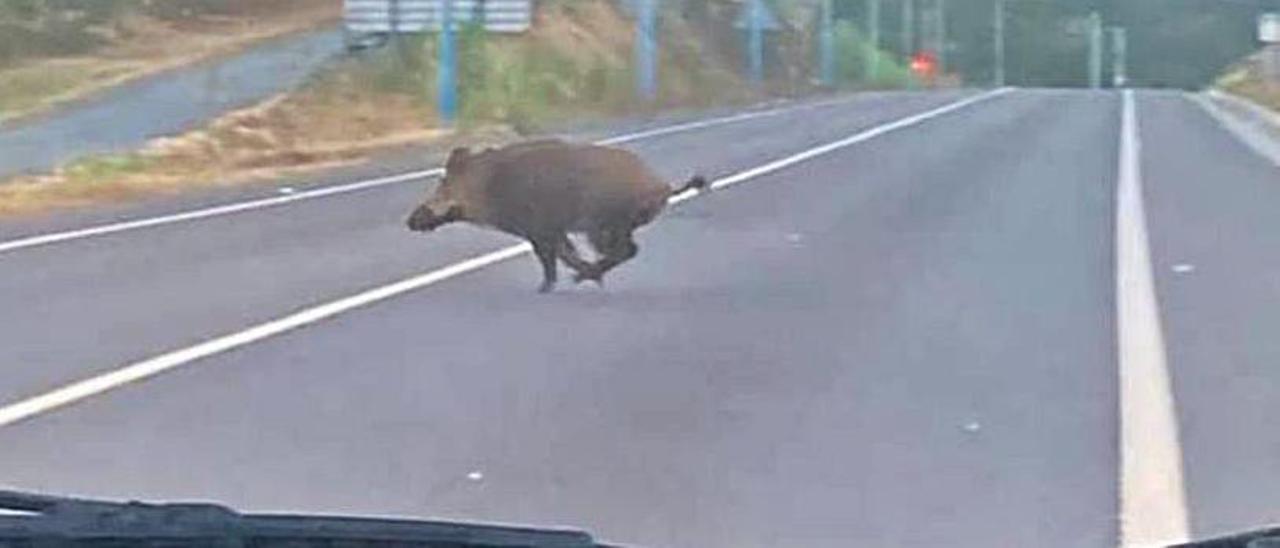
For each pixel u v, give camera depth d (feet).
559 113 215.92
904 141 171.83
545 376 47.42
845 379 47.26
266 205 104.32
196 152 147.54
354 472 36.42
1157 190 115.96
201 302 62.28
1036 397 44.96
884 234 86.58
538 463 37.09
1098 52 329.52
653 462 37.24
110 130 157.69
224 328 56.13
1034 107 257.55
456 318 58.13
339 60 209.15
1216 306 62.64
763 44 333.21
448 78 193.77
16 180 120.06
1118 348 53.01
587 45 252.42
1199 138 179.83
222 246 81.25
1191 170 134.92
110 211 100.53
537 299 62.90
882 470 36.58
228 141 157.58
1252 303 63.41
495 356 50.62
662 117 226.79
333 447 38.70
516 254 76.33
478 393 44.88
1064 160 145.18
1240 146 167.53
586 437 39.70
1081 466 37.11
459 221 65.41
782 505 33.60
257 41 224.53
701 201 103.50
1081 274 71.82
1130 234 88.02
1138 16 319.06
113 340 53.57
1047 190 115.24
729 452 38.14
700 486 35.12
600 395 44.75
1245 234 88.12
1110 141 173.17
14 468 36.58
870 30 382.83
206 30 232.73
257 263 74.54
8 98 179.93
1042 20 367.45
